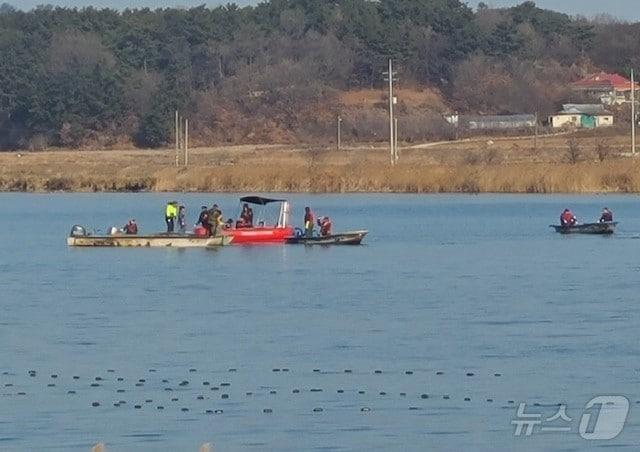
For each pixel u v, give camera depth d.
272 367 82.19
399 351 86.94
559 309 104.50
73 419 70.62
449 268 136.50
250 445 66.12
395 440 66.81
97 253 155.88
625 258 145.50
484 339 90.88
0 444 66.31
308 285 122.19
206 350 87.62
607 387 76.19
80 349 88.31
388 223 198.38
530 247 160.25
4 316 103.00
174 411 72.12
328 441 66.69
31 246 166.50
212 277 129.38
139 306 108.50
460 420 70.19
